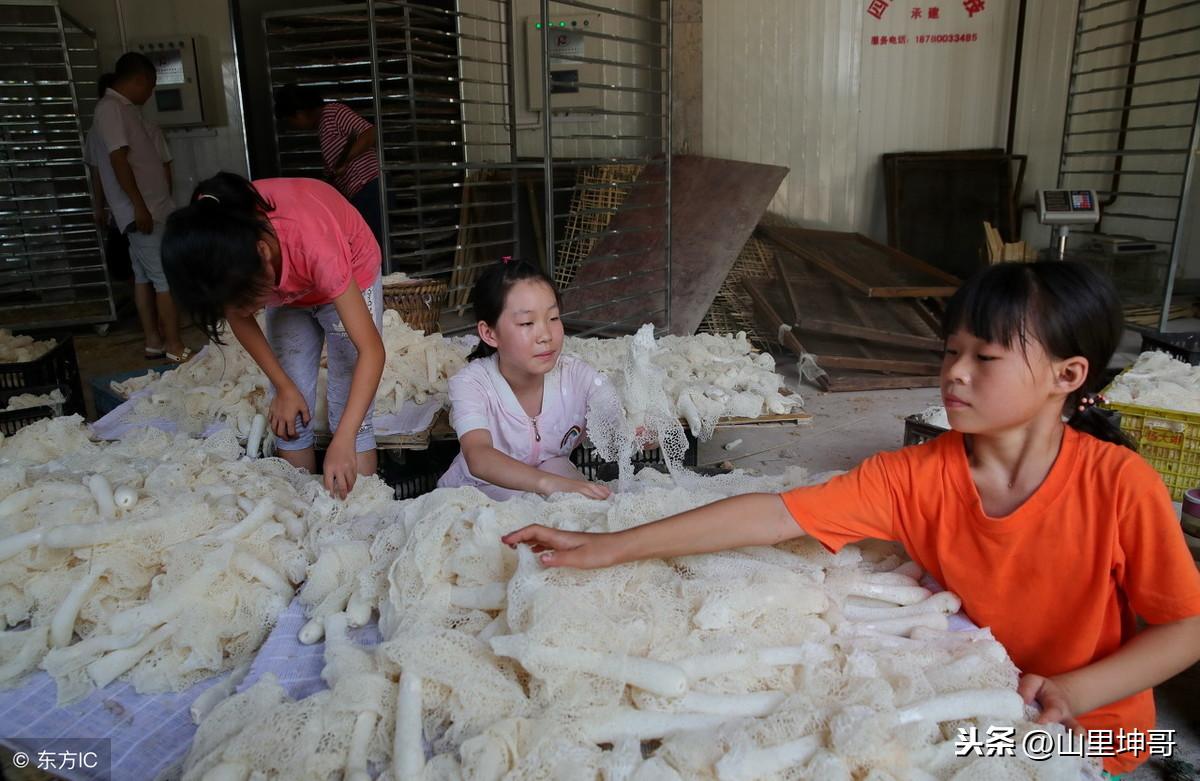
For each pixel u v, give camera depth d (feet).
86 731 3.73
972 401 3.81
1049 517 4.00
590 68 21.07
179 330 19.48
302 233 6.55
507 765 3.21
